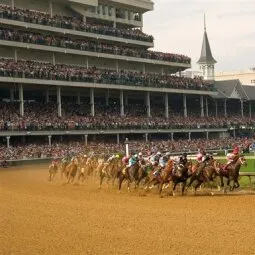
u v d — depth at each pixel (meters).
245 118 110.88
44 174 52.78
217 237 19.28
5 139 70.31
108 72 85.81
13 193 35.00
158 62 97.38
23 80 70.19
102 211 26.12
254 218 23.66
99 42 89.81
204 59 136.75
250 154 74.06
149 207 27.89
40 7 85.19
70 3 87.94
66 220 23.25
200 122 97.56
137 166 36.12
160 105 100.44
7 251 17.59
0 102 73.25
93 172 42.88
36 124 69.75
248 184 38.00
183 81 97.88
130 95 95.31
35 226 21.83
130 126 82.69
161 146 80.25
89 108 84.50
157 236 19.62
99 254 17.05
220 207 27.67
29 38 75.06
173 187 34.06
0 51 75.25
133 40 94.75
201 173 33.66
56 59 83.62
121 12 100.19
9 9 74.94
